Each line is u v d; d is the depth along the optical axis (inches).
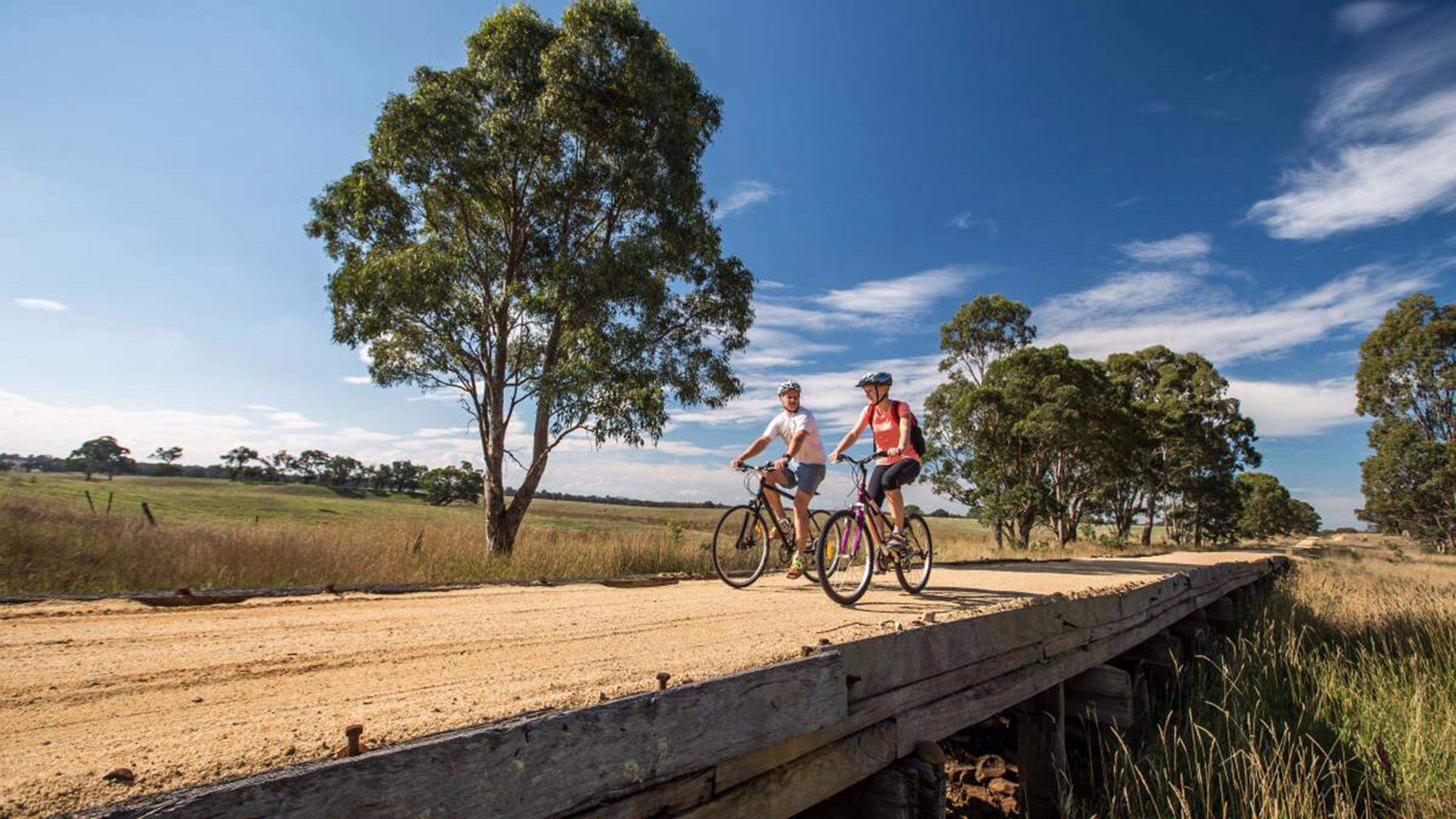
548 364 594.2
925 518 254.5
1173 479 1898.4
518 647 144.9
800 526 256.1
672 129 603.5
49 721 90.1
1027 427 1223.5
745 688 107.3
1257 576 564.4
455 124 539.2
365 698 102.5
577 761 82.2
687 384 625.9
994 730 296.5
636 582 297.7
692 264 649.0
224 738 81.5
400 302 525.7
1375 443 2143.2
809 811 148.2
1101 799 215.2
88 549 321.7
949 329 1477.6
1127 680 229.1
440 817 68.8
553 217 619.2
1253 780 193.8
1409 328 2052.2
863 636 142.5
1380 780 224.8
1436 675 301.4
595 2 569.9
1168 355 1936.5
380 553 398.6
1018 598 219.9
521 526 669.3
